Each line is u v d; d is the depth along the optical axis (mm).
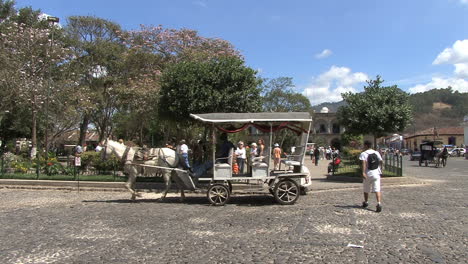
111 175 15898
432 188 14281
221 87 15117
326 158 46469
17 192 13891
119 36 33531
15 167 16797
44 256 5922
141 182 14562
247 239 6844
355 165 20156
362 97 17547
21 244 6633
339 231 7348
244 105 15172
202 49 27969
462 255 5723
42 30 25266
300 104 53531
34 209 10273
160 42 28906
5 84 22438
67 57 27312
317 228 7625
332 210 9633
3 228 7906
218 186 10852
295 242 6574
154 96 24172
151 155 11766
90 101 30328
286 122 11102
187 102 14969
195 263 5508
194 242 6684
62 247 6430
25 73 23547
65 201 11820
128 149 11828
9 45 23891
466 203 10562
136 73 29422
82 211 9906
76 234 7348
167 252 6086
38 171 15484
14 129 33969
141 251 6160
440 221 8156
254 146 12195
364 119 17188
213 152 10852
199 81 14977
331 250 6070
